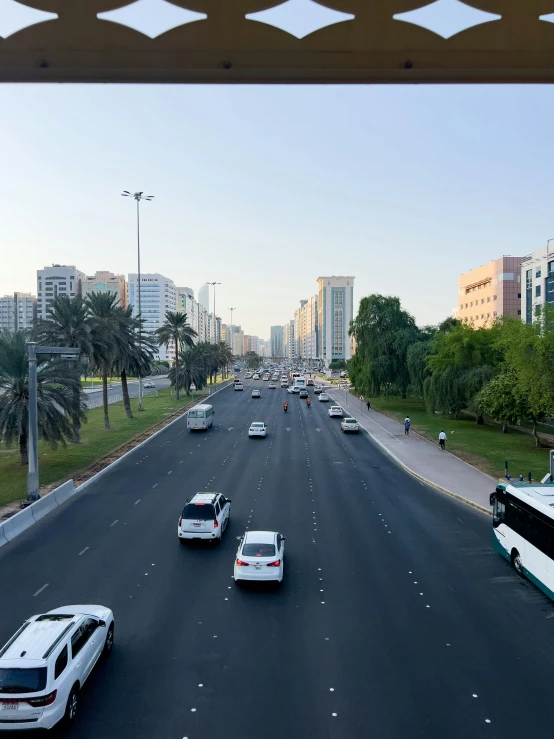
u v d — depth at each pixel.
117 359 50.75
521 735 9.31
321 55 4.77
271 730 9.41
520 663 11.60
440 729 9.45
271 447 39.94
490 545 19.28
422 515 22.95
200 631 12.94
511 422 41.91
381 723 9.59
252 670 11.27
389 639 12.59
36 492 23.55
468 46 4.75
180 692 10.51
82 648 10.52
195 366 83.19
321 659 11.70
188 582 15.84
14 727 8.95
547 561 14.69
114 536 20.06
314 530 20.81
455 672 11.23
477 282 95.00
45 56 4.78
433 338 60.66
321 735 9.27
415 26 4.72
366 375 64.44
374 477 30.36
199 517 19.06
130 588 15.44
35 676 9.16
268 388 105.00
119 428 47.06
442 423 53.34
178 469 31.95
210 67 4.86
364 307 67.56
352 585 15.69
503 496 17.97
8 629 13.07
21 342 30.95
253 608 14.16
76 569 16.86
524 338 35.97
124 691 10.54
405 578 16.25
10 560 17.67
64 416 30.94
